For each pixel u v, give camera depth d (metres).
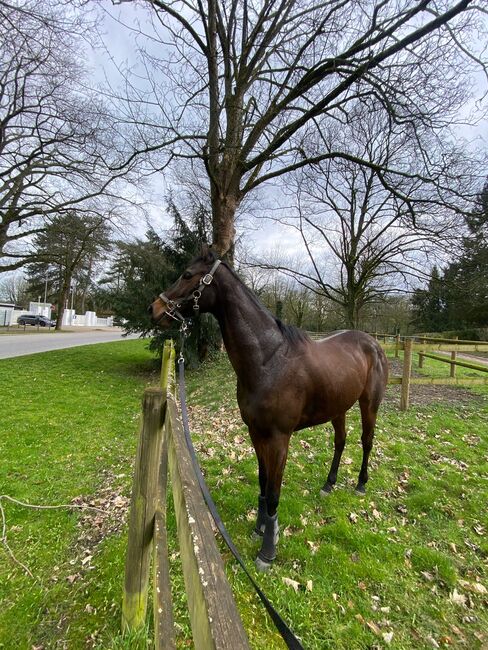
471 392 6.68
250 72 7.75
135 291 10.27
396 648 1.67
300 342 2.25
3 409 5.90
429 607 1.91
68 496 3.16
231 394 6.27
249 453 3.79
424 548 2.34
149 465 1.43
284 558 2.24
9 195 12.94
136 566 1.54
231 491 3.03
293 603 1.88
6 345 15.38
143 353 14.64
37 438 4.62
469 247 8.14
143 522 1.48
